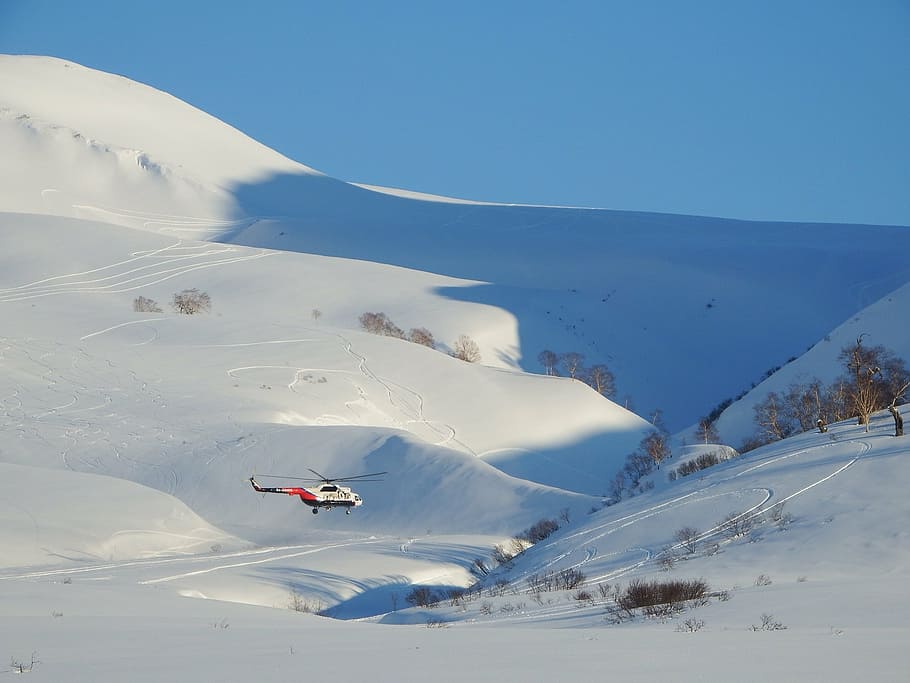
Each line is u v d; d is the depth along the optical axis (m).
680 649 81.69
